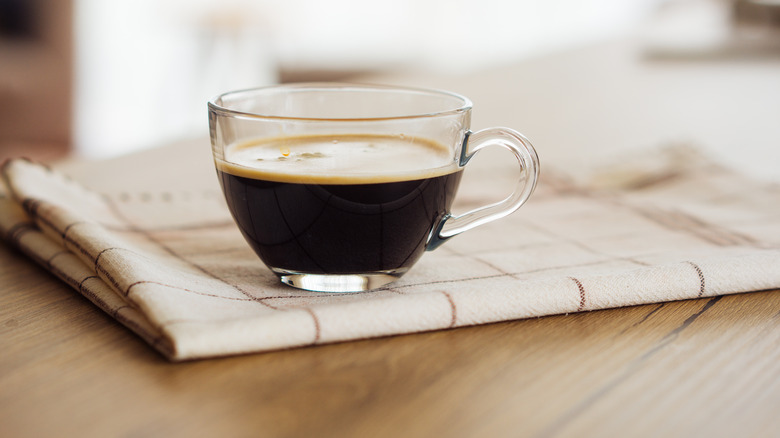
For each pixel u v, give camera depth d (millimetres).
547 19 2574
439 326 434
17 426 379
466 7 2520
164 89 2430
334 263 456
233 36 2371
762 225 542
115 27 2365
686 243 520
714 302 462
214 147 470
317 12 2375
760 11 1501
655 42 1330
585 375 408
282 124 447
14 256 507
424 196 452
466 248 518
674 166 636
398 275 472
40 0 2131
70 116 2217
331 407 388
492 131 466
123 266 444
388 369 409
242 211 459
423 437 375
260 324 415
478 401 393
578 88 970
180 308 420
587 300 448
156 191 595
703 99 909
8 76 2150
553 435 377
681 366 414
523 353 421
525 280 462
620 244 521
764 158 672
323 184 440
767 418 386
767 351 424
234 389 397
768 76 1045
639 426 382
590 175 631
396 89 491
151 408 388
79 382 401
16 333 432
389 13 2383
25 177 534
